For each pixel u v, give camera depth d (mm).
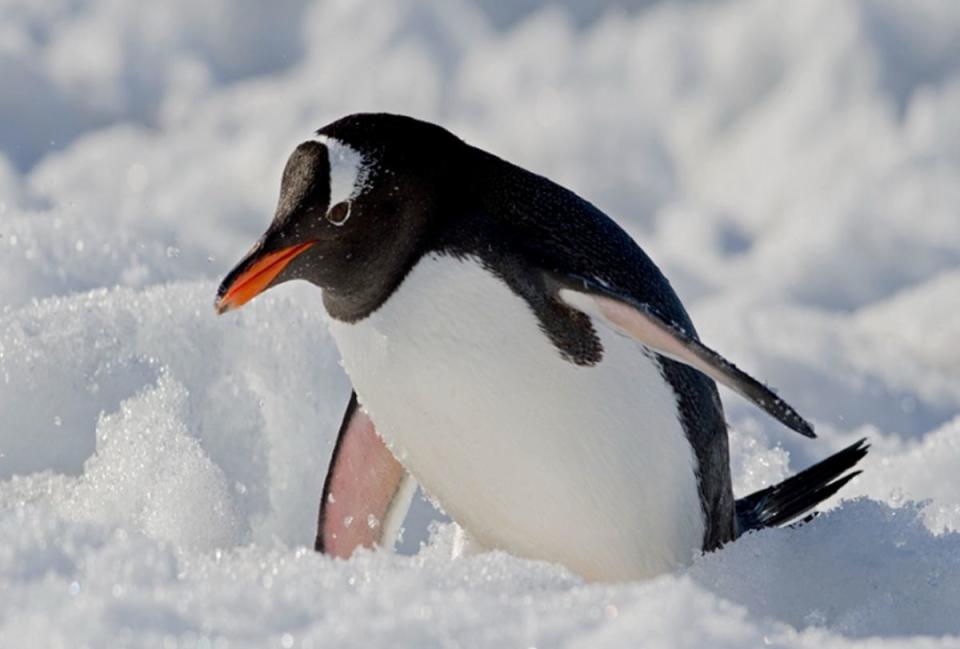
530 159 44250
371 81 47250
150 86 47000
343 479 15602
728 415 22641
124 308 18641
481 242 13641
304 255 13539
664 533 14422
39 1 49312
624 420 13922
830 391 27109
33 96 45062
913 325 32062
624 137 44625
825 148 42594
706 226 40188
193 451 16031
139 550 11016
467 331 13602
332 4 49250
